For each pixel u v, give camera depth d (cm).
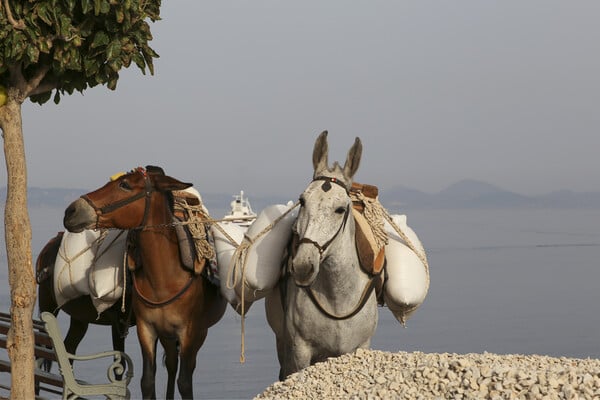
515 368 835
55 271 1305
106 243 1243
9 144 995
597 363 920
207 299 1208
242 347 1140
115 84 1040
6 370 1169
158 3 1037
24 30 929
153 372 1159
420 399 817
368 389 874
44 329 1116
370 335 1089
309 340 1070
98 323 1411
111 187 1115
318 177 1016
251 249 1141
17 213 992
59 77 1038
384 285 1145
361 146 1036
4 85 1001
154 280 1141
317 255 971
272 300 1191
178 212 1178
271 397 912
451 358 941
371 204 1130
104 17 973
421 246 1201
